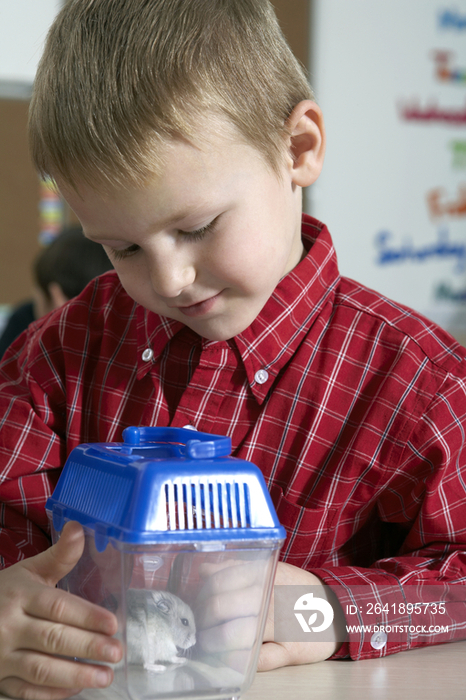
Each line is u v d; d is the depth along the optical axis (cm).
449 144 332
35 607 50
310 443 78
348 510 78
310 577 65
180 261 60
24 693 50
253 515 46
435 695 53
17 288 321
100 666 49
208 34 63
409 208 329
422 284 337
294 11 301
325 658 61
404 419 77
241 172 61
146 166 56
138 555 44
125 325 87
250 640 47
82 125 58
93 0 64
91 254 207
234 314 66
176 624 46
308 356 80
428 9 320
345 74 312
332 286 84
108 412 83
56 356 87
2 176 312
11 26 297
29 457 82
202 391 79
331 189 316
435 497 75
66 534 49
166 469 45
